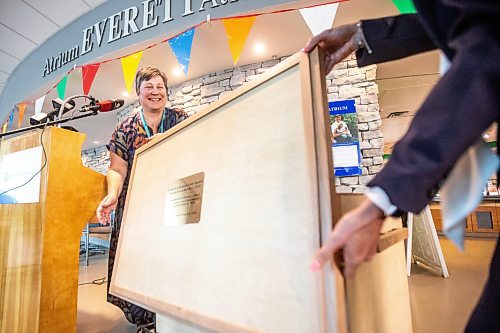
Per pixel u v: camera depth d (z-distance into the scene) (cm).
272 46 289
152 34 256
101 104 143
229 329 44
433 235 210
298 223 40
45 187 110
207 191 58
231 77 329
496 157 30
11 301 109
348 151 274
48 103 381
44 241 107
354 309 43
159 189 75
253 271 44
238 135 54
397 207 32
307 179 40
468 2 31
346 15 240
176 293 57
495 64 28
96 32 289
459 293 171
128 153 153
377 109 280
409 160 32
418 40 50
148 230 73
